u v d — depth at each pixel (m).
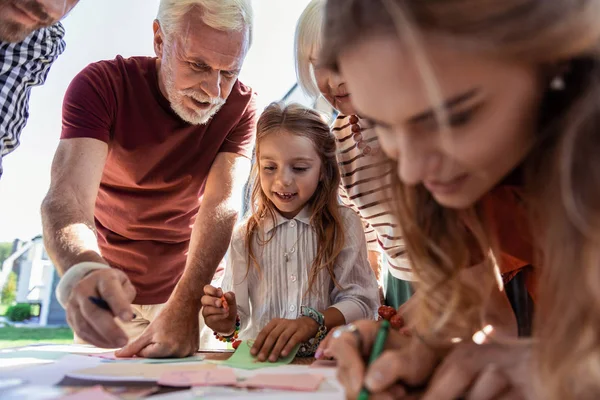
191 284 1.12
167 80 1.37
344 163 1.38
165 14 1.36
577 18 0.45
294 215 1.35
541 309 0.55
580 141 0.46
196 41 1.27
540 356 0.50
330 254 1.28
